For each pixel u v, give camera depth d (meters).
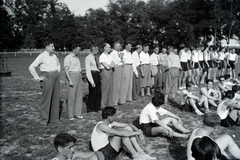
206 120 3.77
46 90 6.73
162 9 59.03
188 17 51.97
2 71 19.14
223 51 16.23
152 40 64.25
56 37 73.62
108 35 70.19
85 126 6.64
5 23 76.31
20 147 5.26
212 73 15.42
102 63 8.19
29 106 9.17
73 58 7.18
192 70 13.65
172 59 9.46
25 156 4.75
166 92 9.55
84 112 8.19
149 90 11.15
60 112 8.20
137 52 10.12
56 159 3.32
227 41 55.19
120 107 8.92
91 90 8.09
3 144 5.41
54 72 6.82
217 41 54.28
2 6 78.69
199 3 52.28
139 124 6.35
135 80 10.23
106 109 4.59
